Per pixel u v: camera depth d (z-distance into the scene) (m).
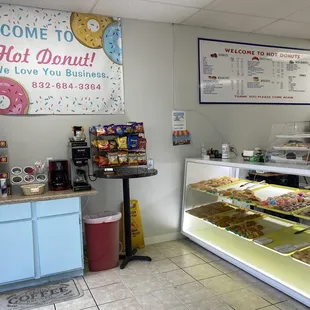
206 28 3.91
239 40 4.10
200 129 3.96
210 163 3.38
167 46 3.72
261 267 2.75
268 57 4.28
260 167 2.64
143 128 3.38
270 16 3.54
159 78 3.70
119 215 3.15
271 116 4.36
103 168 3.25
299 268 2.70
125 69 3.53
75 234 2.83
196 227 3.80
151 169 3.32
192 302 2.43
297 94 4.50
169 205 3.84
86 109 3.35
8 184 2.87
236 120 4.15
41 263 2.73
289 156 2.78
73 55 3.27
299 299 2.30
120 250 3.47
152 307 2.38
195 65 3.88
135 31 3.55
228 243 3.35
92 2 3.02
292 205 2.54
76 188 2.87
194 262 3.17
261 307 2.34
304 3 3.19
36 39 3.12
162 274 2.92
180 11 3.34
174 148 3.84
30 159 3.16
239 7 3.26
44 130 3.20
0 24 3.00
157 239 3.79
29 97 3.12
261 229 2.93
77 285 2.74
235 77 4.10
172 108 3.79
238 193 3.04
